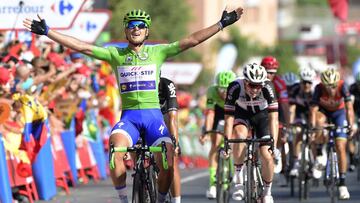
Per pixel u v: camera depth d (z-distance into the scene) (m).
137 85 14.90
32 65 22.84
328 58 67.81
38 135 21.02
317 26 114.50
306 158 22.28
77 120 25.73
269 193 17.33
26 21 14.67
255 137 18.95
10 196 18.98
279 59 93.62
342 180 21.48
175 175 16.75
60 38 14.75
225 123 17.81
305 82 24.94
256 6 110.81
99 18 27.89
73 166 25.23
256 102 17.95
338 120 23.17
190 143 39.59
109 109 30.05
